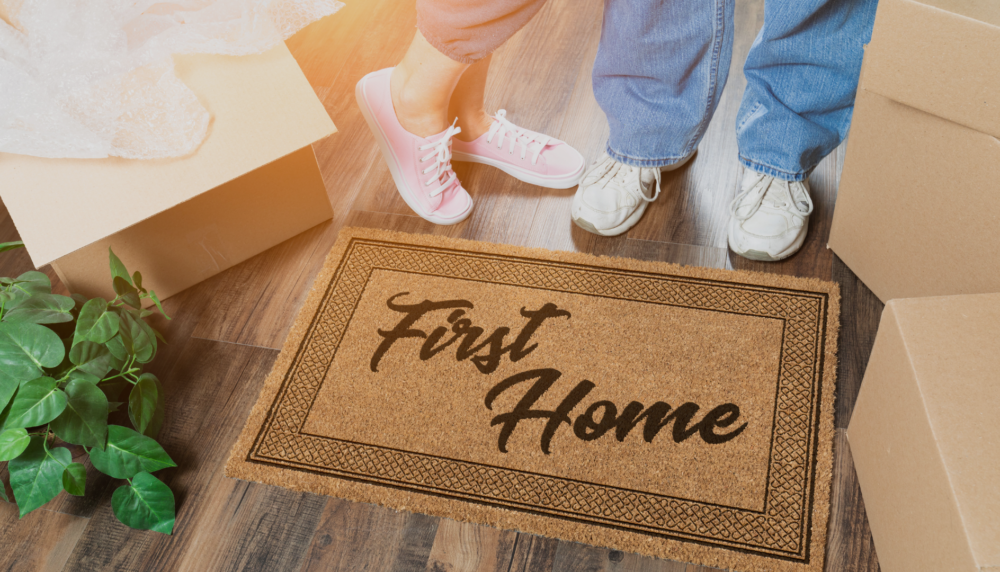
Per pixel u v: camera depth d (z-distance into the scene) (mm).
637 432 1115
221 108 1120
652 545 1019
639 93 1235
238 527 1079
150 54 1106
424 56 1195
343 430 1154
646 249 1341
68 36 1075
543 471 1093
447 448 1125
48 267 1386
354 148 1545
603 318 1245
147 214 1048
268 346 1272
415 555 1040
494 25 1115
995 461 749
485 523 1059
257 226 1339
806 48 1108
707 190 1416
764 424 1109
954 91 875
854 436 1045
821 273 1274
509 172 1473
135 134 1073
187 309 1324
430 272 1330
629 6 1096
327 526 1072
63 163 1054
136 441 1030
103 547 1072
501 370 1195
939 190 981
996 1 832
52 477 1001
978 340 829
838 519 1024
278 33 1178
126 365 1092
